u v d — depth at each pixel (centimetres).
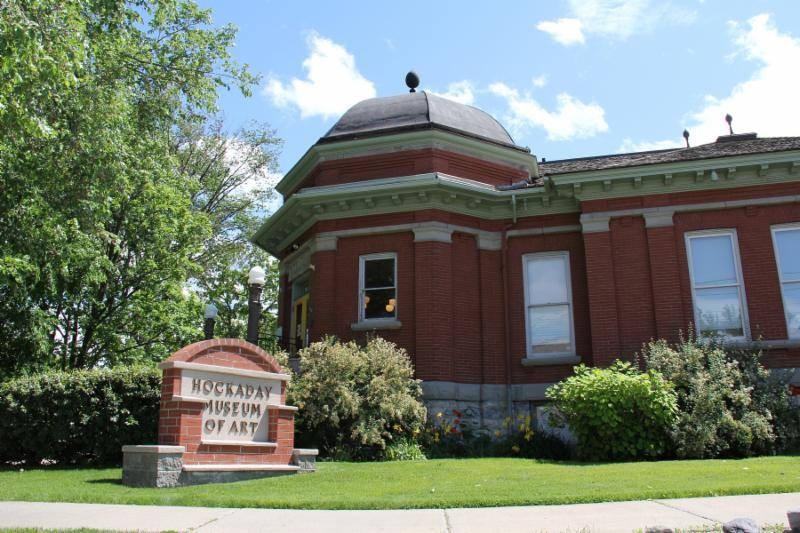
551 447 1398
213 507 715
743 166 1523
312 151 1830
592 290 1560
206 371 964
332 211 1742
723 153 1573
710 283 1534
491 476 937
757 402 1295
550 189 1662
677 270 1533
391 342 1605
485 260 1716
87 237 1587
